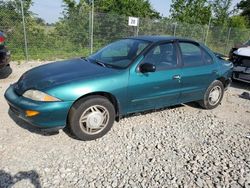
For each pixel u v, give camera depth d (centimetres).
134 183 315
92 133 402
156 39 480
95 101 393
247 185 325
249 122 523
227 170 353
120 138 417
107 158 362
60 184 304
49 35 1150
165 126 473
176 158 373
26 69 857
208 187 318
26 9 1063
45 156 356
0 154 353
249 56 742
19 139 392
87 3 1622
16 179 307
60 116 369
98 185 307
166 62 468
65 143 391
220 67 560
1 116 464
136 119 493
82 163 346
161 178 328
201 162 367
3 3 1013
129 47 471
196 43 527
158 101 469
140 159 364
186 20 2156
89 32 1220
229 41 1834
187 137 438
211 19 2294
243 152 402
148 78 438
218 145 418
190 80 501
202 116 534
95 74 402
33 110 357
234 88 790
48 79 385
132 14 1672
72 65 443
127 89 418
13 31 1045
